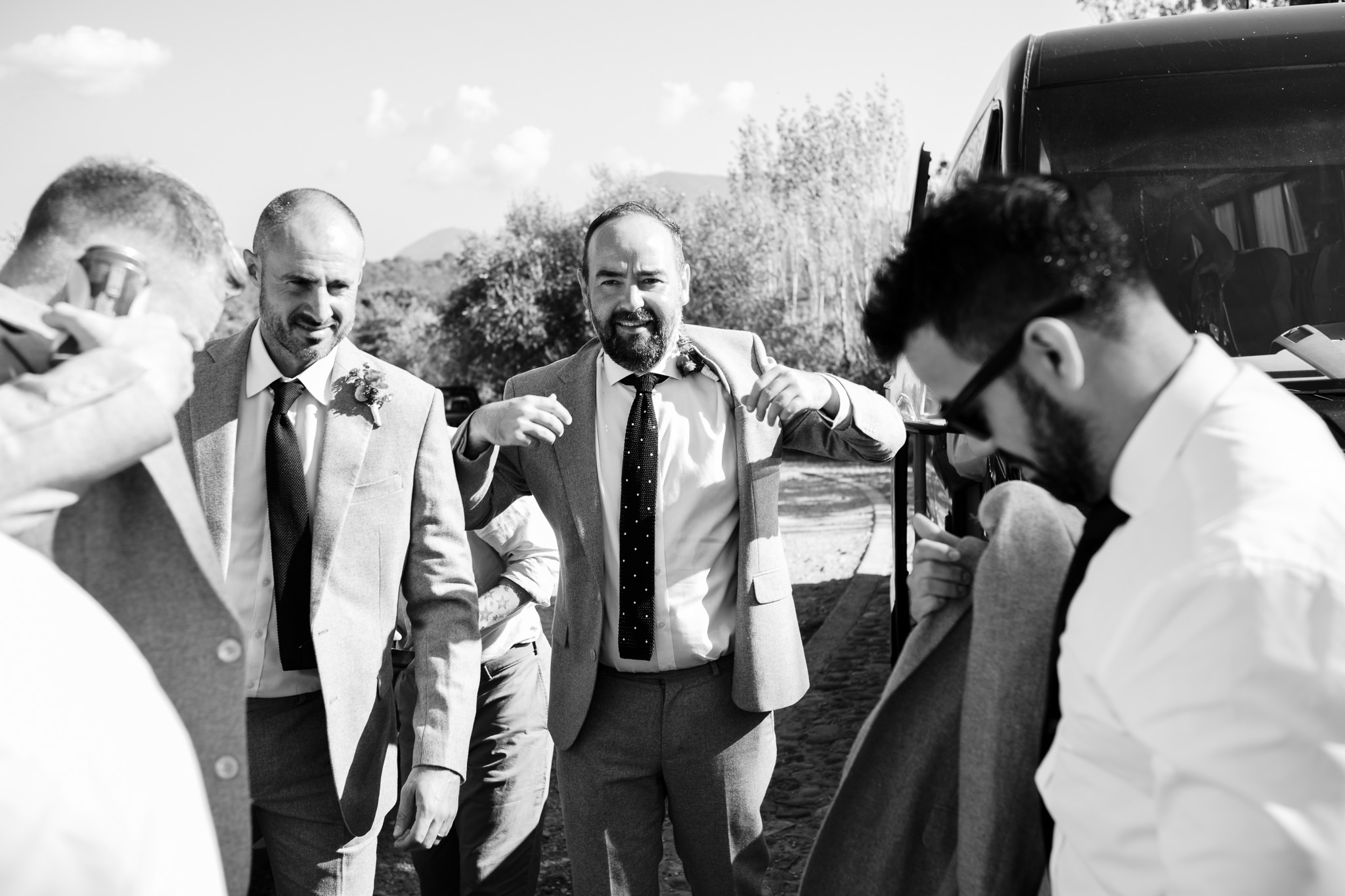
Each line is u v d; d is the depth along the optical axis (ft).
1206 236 10.89
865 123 82.99
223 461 8.17
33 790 2.95
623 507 8.96
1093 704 3.93
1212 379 3.87
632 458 8.98
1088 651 3.87
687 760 9.05
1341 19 11.43
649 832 9.24
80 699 3.16
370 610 8.23
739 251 83.56
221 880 3.57
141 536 4.73
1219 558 3.43
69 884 2.97
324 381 8.40
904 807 5.77
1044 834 4.96
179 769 3.41
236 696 4.77
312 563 8.04
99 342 4.14
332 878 8.37
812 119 83.61
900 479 15.47
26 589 3.26
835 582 28.63
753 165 87.30
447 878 10.88
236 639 4.78
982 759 5.12
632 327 8.84
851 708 18.03
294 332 8.09
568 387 9.45
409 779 8.14
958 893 5.68
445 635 8.49
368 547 8.23
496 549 10.54
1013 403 4.07
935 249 4.08
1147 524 3.79
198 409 8.28
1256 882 3.26
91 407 3.90
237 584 8.21
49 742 3.04
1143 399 3.92
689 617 8.92
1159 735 3.48
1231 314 10.76
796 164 83.97
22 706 3.04
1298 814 3.25
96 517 4.69
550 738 10.91
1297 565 3.36
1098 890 4.16
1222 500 3.60
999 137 11.86
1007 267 3.90
